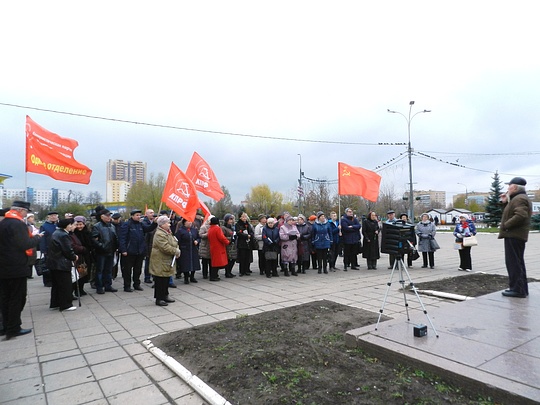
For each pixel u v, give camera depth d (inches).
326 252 426.6
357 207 1515.7
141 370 158.6
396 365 145.6
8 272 201.9
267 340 180.2
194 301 288.2
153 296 313.7
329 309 245.3
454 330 170.6
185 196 357.4
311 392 125.1
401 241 182.2
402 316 225.9
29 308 277.4
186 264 362.6
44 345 191.5
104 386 143.7
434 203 4156.0
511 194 246.4
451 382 126.8
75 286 310.3
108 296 315.3
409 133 1064.2
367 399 119.0
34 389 141.6
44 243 373.7
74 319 240.8
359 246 461.4
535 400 105.7
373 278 386.0
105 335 206.8
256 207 2338.8
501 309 206.4
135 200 1897.1
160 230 277.4
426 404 114.6
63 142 349.7
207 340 183.5
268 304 273.0
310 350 165.3
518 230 235.9
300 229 431.5
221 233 380.5
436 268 456.4
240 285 358.0
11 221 208.2
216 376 142.5
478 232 1483.8
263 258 433.4
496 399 114.3
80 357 174.2
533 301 224.8
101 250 326.3
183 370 150.6
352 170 498.6
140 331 213.2
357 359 153.6
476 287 305.6
